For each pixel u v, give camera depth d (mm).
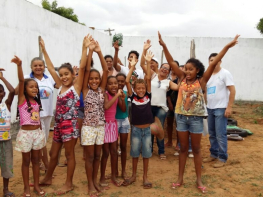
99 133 4078
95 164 4172
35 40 9195
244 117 11438
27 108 3836
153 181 4621
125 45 16562
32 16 8953
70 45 11938
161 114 5715
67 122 3947
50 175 4355
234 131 8172
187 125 4266
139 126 4340
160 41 4270
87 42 3967
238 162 5551
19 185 4383
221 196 4047
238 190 4262
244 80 16234
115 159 4445
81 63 3926
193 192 4180
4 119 3762
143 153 4363
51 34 10305
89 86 4184
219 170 5133
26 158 3881
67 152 4059
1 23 7301
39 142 3941
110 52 16719
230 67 16250
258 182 4562
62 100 3979
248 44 15938
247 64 16109
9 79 7730
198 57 16328
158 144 5922
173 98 6254
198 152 4273
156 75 5918
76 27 12414
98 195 4031
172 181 4625
